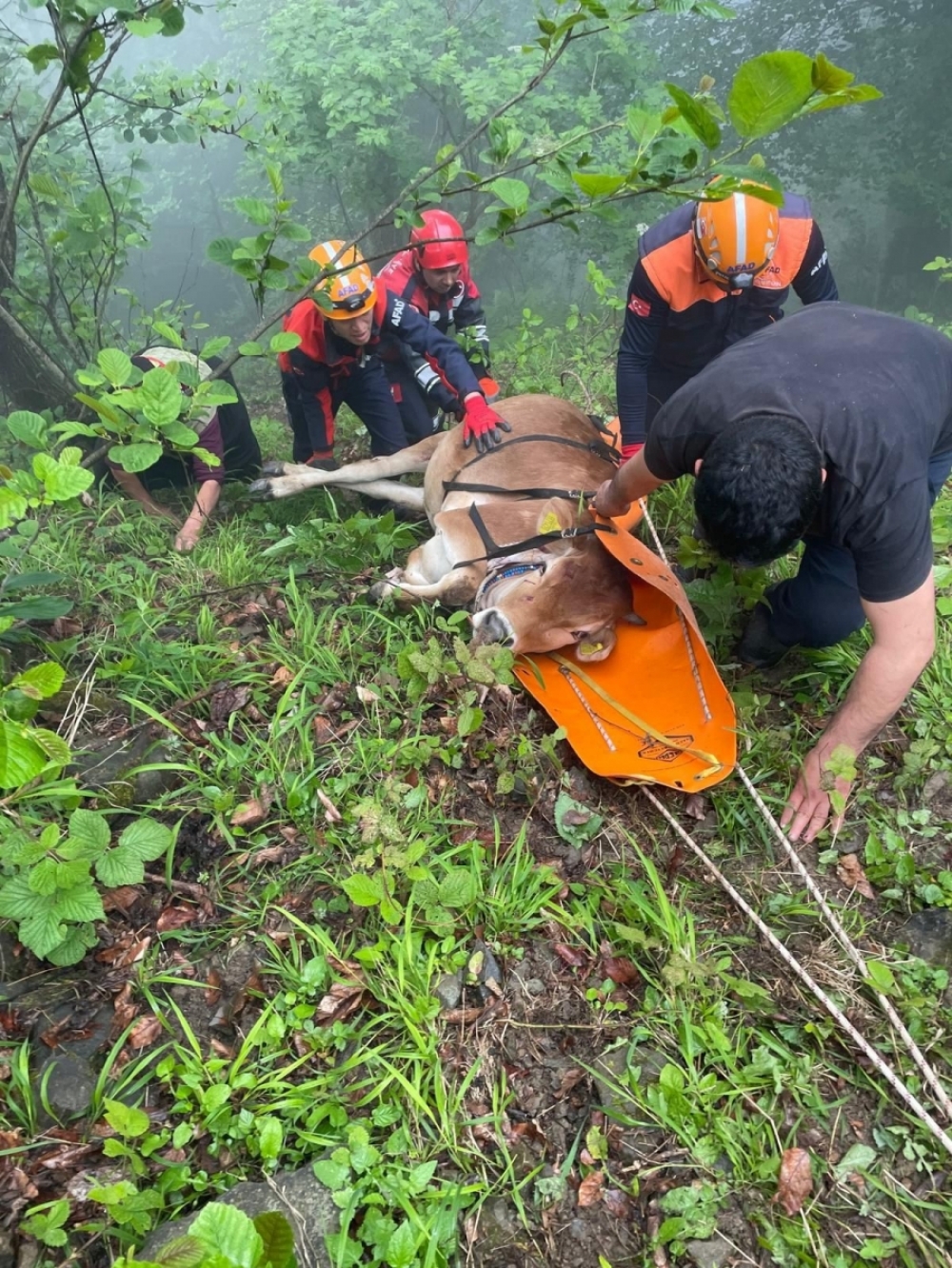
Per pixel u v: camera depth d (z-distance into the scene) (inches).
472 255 437.1
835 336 90.2
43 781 94.9
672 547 155.8
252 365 342.6
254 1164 75.3
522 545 128.9
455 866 98.4
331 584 142.3
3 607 100.0
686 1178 76.7
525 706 120.3
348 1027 84.4
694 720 113.3
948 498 161.3
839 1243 73.1
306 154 325.1
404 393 190.7
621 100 355.3
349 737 113.5
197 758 108.5
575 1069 84.0
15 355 181.9
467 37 353.1
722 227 121.3
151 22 118.6
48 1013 83.9
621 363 142.6
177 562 146.6
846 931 95.3
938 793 109.7
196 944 91.0
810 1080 82.7
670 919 92.0
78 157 248.4
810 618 115.7
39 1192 71.6
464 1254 71.7
